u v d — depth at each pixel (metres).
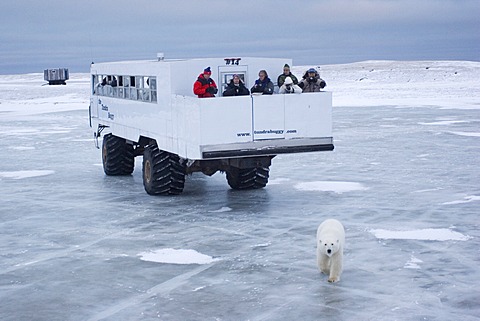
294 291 7.64
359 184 15.01
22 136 28.09
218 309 7.10
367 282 7.91
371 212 11.95
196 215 12.05
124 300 7.48
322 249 7.80
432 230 10.43
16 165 19.48
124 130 15.79
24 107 50.97
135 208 12.82
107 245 10.03
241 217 11.80
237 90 12.60
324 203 12.91
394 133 26.19
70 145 24.59
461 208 12.08
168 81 12.94
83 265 8.97
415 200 12.95
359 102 48.94
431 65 160.88
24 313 7.12
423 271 8.30
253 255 9.27
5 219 12.09
